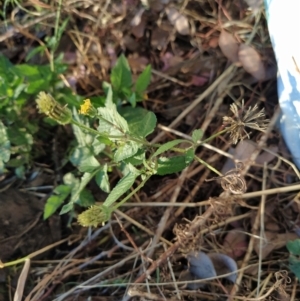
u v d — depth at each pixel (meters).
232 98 0.24
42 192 0.23
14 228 0.21
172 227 0.22
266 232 0.22
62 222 0.23
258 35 0.23
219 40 0.24
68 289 0.22
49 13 0.25
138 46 0.25
